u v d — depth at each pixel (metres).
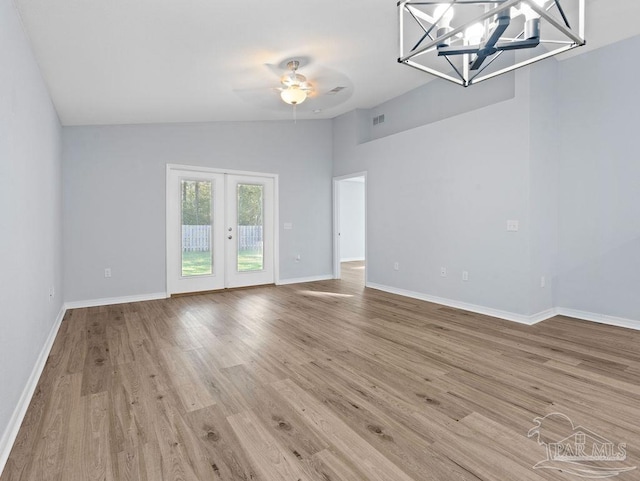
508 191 3.92
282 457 1.64
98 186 4.69
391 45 3.36
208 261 5.62
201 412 2.03
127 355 2.91
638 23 3.31
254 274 6.09
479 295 4.27
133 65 3.06
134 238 4.95
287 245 6.39
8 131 1.93
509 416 1.98
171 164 5.21
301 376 2.51
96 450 1.69
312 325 3.76
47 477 1.51
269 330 3.59
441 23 2.15
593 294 3.89
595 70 3.80
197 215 5.51
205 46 2.93
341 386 2.35
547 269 4.01
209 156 5.54
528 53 3.70
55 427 1.88
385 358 2.84
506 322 3.85
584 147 3.90
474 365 2.69
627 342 3.20
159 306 4.64
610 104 3.70
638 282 3.58
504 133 3.95
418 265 5.07
